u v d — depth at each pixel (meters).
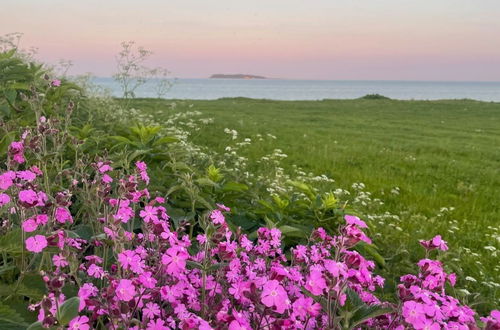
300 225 4.17
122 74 8.82
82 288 2.01
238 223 4.17
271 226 3.41
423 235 6.71
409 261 4.72
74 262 2.09
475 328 2.17
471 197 10.48
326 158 14.66
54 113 5.22
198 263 2.42
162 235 2.30
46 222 2.34
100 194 2.75
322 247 2.98
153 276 2.27
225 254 2.31
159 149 5.02
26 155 3.70
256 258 2.89
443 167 14.54
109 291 1.92
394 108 47.50
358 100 60.28
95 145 4.96
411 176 12.70
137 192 2.64
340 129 26.56
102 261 2.51
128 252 2.05
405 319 1.97
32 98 3.90
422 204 9.33
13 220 2.88
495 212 9.34
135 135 5.21
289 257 3.68
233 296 2.43
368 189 10.48
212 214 2.53
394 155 16.50
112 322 1.94
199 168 5.77
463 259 5.68
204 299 2.30
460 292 3.68
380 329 2.40
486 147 20.84
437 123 33.25
